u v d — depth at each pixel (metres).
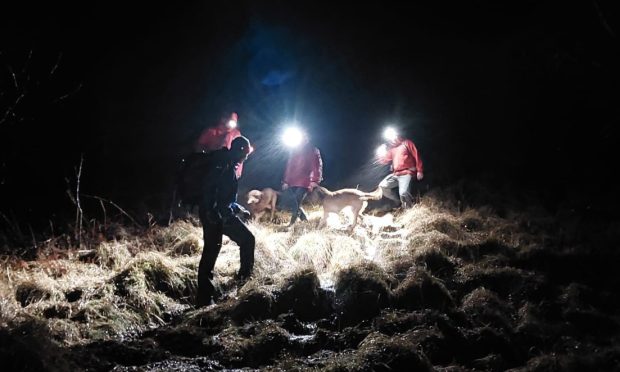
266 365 5.47
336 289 6.59
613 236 8.89
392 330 5.93
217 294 6.66
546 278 7.23
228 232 6.77
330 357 5.45
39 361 4.93
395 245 8.09
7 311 5.92
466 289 7.03
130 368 5.17
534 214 10.20
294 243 8.24
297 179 8.77
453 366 5.39
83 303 6.34
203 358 5.45
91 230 8.98
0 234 8.77
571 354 5.64
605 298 7.04
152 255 7.17
